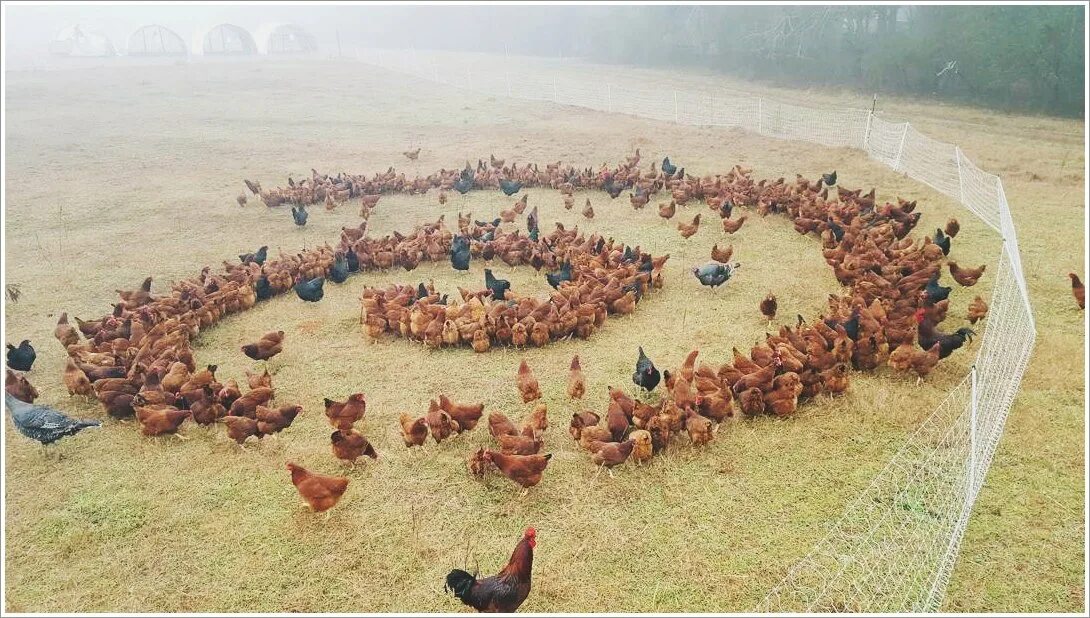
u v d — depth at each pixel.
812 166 25.34
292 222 20.67
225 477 9.20
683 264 16.50
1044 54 33.19
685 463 9.18
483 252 16.81
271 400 10.99
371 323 12.83
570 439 9.84
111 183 24.86
